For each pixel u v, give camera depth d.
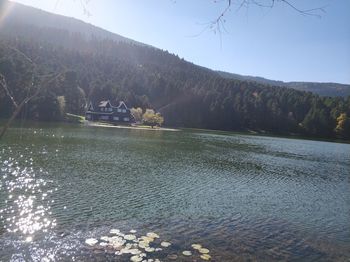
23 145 50.88
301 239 20.98
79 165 39.50
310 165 59.50
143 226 20.80
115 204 25.22
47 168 36.12
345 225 24.91
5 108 91.38
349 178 48.12
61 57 145.50
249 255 17.67
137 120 164.00
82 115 151.62
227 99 180.38
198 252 17.39
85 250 16.72
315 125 173.25
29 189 27.25
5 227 18.89
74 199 25.55
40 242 17.30
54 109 111.50
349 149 105.00
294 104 188.75
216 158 57.09
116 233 19.23
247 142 100.12
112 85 186.38
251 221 23.80
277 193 34.56
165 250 17.31
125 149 58.03
